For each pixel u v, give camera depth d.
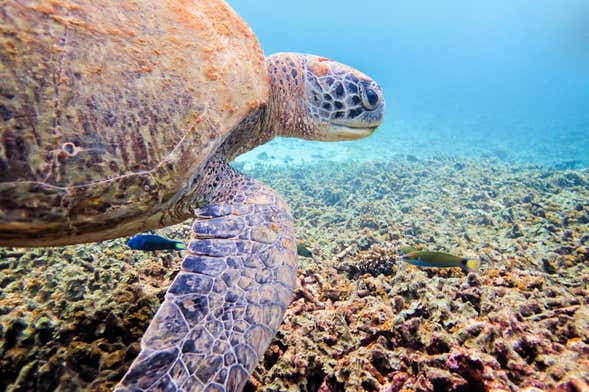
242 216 0.26
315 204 0.88
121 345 0.26
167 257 0.42
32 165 0.17
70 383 0.23
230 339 0.19
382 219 0.69
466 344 0.26
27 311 0.28
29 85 0.17
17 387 0.23
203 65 0.26
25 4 0.18
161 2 0.26
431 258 0.35
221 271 0.22
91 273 0.36
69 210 0.19
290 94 0.40
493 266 0.48
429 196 0.93
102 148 0.19
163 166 0.22
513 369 0.24
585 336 0.27
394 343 0.29
